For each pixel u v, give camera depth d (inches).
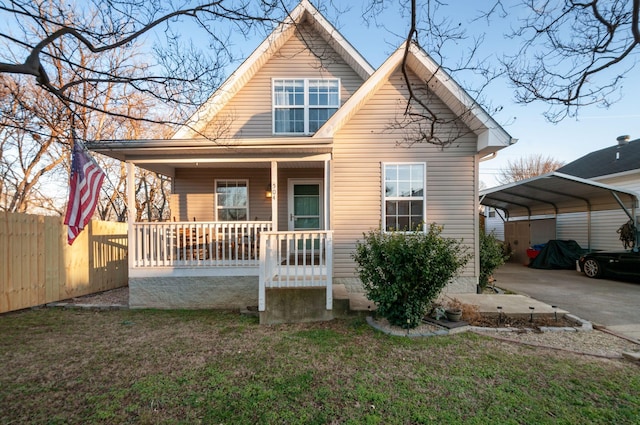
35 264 246.7
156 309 245.6
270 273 211.3
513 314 201.8
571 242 479.5
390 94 277.7
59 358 149.5
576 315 214.7
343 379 127.6
